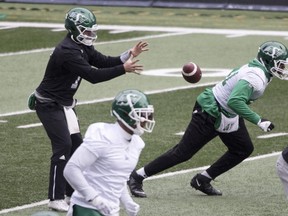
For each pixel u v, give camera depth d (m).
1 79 47.84
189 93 44.28
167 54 54.41
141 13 69.56
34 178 30.02
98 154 19.80
